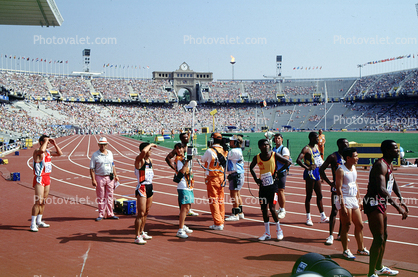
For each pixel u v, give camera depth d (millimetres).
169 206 9625
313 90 98375
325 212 8719
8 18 10609
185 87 103500
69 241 6227
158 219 8016
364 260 5250
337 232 6941
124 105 93875
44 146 7066
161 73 103375
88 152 30047
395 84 84750
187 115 93188
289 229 7184
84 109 83312
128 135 65375
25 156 25906
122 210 8727
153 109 94562
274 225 7551
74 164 20875
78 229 7082
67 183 13695
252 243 6176
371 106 86375
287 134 63250
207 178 7152
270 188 6355
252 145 35250
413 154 24672
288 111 93938
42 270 4809
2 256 5398
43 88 82562
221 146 7250
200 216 8430
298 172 16531
